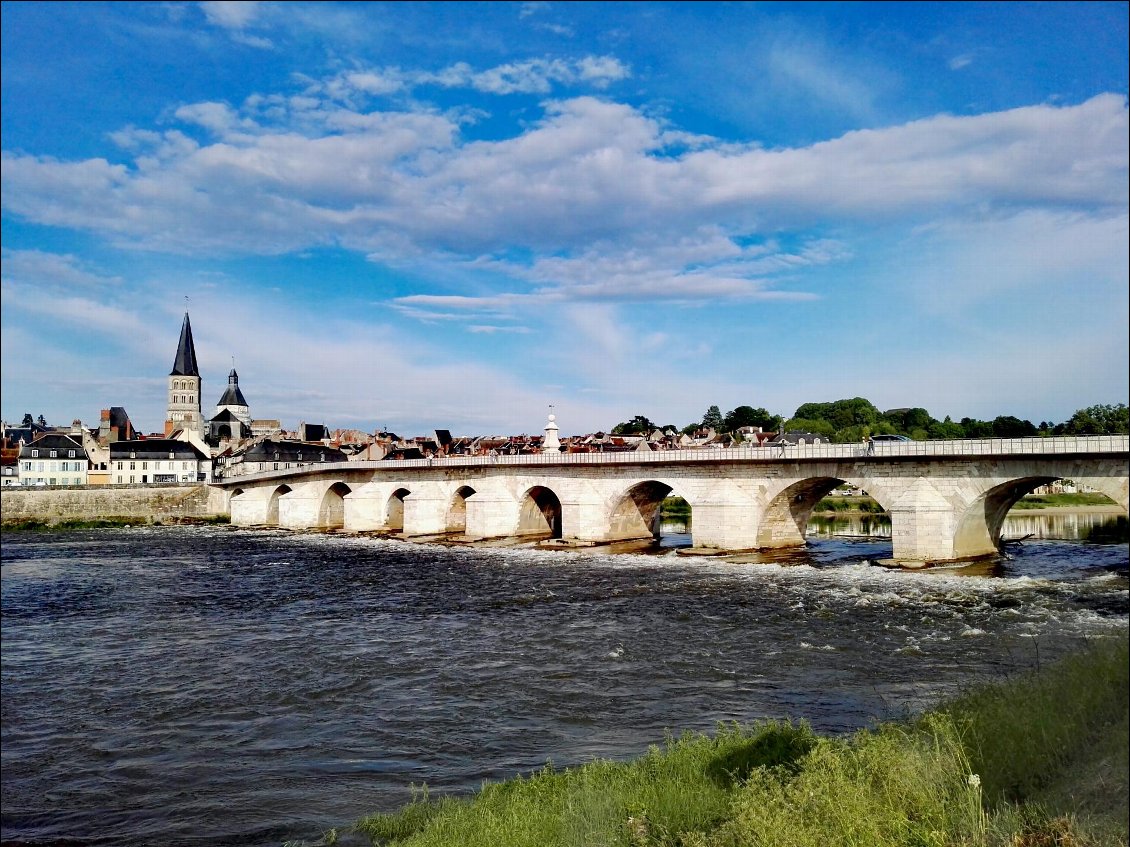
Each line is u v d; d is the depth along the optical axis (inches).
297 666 1163.3
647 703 920.9
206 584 2042.3
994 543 2015.3
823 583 1689.2
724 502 2217.0
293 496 3961.6
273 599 1780.3
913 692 881.5
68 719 961.5
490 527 2891.2
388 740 848.3
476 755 794.2
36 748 868.6
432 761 786.2
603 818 519.5
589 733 835.4
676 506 4384.8
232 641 1352.1
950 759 411.8
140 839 652.1
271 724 919.7
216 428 6865.2
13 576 2251.5
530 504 3002.0
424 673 1096.2
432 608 1587.1
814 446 2036.2
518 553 2527.1
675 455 2353.6
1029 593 1473.9
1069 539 2447.1
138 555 2755.9
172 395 6555.1
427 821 597.9
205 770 792.3
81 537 3518.7
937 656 1040.2
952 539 1807.3
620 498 2568.9
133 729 920.3
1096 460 1579.7
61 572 2329.0
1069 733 336.2
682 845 456.1
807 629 1244.5
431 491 3265.3
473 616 1481.3
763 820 420.2
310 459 5324.8
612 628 1318.9
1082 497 3971.5
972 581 1620.3
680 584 1750.7
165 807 711.7
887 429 5374.0
